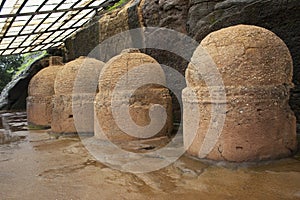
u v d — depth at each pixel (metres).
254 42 3.71
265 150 3.68
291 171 3.37
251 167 3.57
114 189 3.13
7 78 19.11
